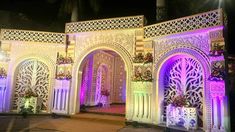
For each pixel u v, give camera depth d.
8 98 10.16
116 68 15.12
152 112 8.27
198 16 7.46
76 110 10.14
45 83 10.63
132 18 9.26
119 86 14.88
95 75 12.97
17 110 10.16
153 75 8.50
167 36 8.16
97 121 9.17
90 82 12.38
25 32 10.48
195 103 7.64
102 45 9.78
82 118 9.48
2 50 10.29
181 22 7.87
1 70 10.10
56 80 10.28
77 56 10.25
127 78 9.06
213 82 6.84
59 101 10.07
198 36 7.55
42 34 10.48
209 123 6.91
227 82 6.83
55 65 10.49
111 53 14.36
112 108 12.06
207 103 7.04
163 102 8.34
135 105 8.68
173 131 7.43
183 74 8.05
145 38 8.82
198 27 7.40
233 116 7.36
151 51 8.67
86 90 12.02
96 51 10.16
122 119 8.98
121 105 14.14
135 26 9.15
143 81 8.51
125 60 9.23
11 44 10.46
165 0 10.23
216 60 6.87
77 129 7.50
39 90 10.58
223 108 6.55
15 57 10.44
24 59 10.43
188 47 7.73
